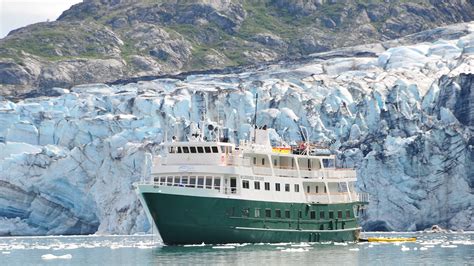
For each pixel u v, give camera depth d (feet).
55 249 609.83
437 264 453.99
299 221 554.46
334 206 576.61
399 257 492.13
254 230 531.09
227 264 438.40
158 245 600.80
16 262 496.23
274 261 451.53
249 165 533.14
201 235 521.24
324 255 484.74
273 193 540.52
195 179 524.52
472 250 544.62
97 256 521.24
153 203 519.19
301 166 566.77
